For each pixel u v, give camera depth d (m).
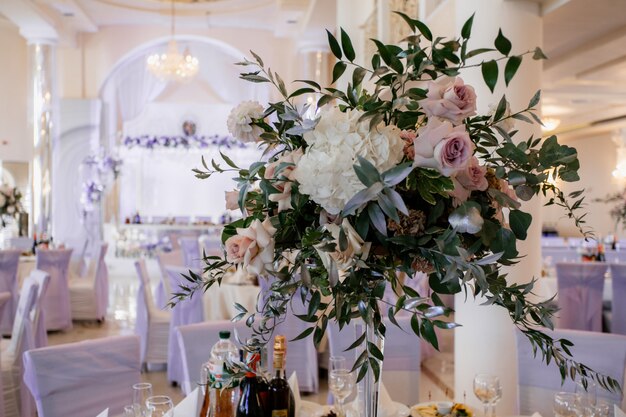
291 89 12.41
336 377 2.31
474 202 1.15
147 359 5.65
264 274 1.23
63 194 11.95
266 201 1.25
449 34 4.90
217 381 1.89
